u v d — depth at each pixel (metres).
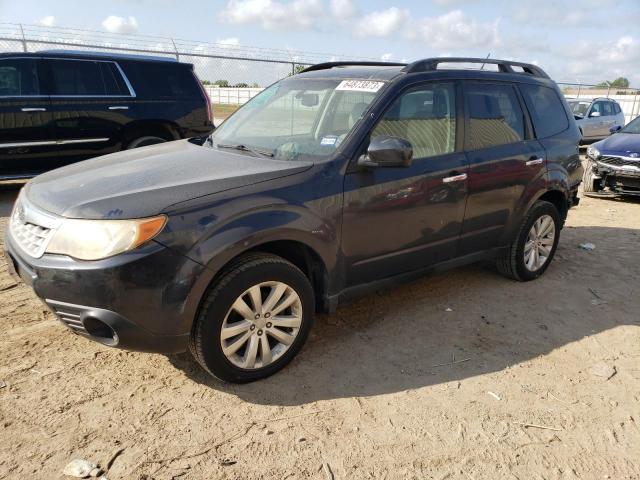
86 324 2.65
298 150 3.41
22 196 3.17
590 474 2.50
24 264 2.77
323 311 3.45
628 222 7.37
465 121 4.02
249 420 2.76
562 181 4.82
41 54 7.16
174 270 2.62
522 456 2.59
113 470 2.38
